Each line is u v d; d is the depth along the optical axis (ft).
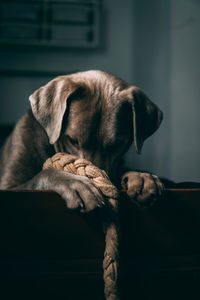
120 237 2.92
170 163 13.15
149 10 13.33
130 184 3.35
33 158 4.59
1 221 2.90
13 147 4.70
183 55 13.42
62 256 2.94
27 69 12.66
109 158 4.08
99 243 2.97
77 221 2.96
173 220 3.14
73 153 4.04
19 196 2.93
